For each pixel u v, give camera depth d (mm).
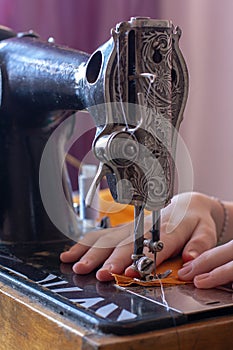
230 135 2541
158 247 978
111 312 825
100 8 2520
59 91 1110
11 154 1290
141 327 787
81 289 939
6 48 1274
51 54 1147
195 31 2533
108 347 750
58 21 2502
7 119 1276
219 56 2527
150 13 2525
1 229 1289
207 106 2559
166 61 931
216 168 2576
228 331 830
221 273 949
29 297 932
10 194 1289
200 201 1254
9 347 943
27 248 1233
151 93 927
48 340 840
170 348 788
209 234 1138
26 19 2475
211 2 2510
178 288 950
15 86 1235
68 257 1105
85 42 2521
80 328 797
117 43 925
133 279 973
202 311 834
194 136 2568
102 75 939
